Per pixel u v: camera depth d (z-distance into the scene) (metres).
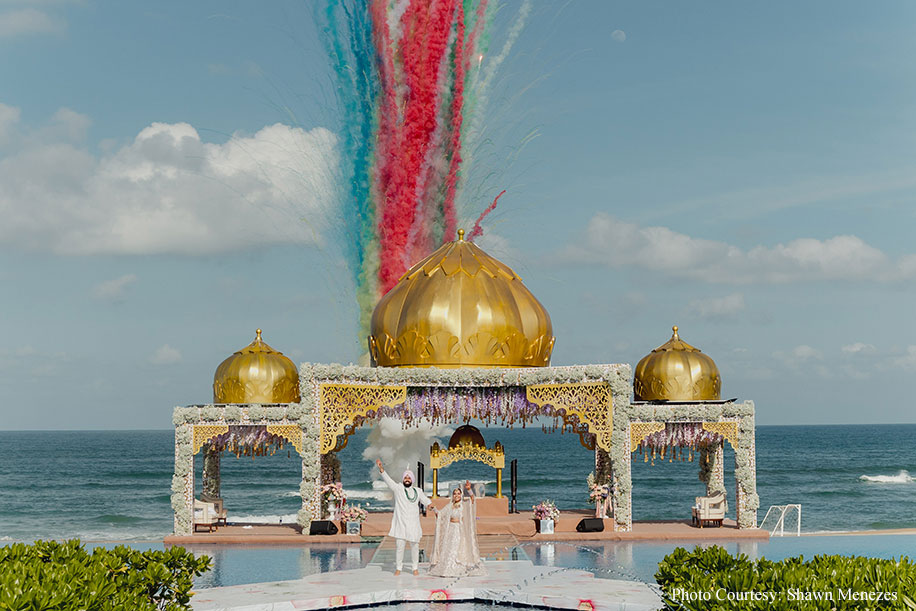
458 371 29.97
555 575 21.83
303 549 27.84
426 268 32.34
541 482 89.81
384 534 29.88
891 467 107.81
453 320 31.06
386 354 32.00
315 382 29.45
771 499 72.88
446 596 19.88
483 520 30.23
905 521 56.75
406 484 22.19
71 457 133.50
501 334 31.12
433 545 23.81
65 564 13.44
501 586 20.20
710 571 13.73
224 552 27.30
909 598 11.13
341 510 30.27
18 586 11.61
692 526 31.72
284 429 30.16
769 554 25.81
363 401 29.80
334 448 30.48
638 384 32.19
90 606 12.02
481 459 31.97
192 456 30.00
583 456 133.50
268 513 62.72
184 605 14.91
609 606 18.34
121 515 61.25
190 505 29.98
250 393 30.69
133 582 14.23
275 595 19.34
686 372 31.34
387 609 19.11
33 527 54.44
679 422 30.33
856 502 70.19
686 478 93.00
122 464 117.94
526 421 32.84
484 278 31.78
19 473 102.81
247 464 116.81
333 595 19.25
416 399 30.52
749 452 30.47
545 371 29.80
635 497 76.50
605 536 29.45
